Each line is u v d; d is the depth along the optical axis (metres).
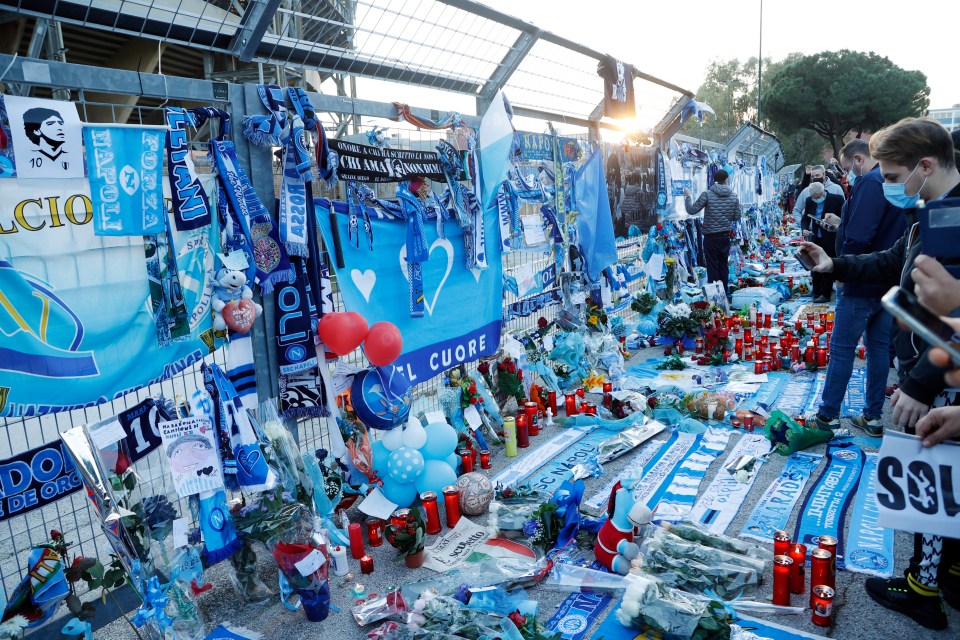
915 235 2.80
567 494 3.95
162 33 3.45
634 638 2.92
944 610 2.96
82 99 3.02
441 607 3.05
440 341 5.40
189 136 3.65
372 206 4.64
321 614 3.24
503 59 5.68
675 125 9.91
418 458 4.10
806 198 10.36
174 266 3.38
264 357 3.96
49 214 2.94
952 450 2.30
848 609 3.06
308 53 4.23
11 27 5.48
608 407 5.99
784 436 4.97
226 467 3.43
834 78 39.59
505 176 5.63
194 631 3.10
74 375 3.06
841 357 4.98
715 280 10.33
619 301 8.31
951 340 1.39
